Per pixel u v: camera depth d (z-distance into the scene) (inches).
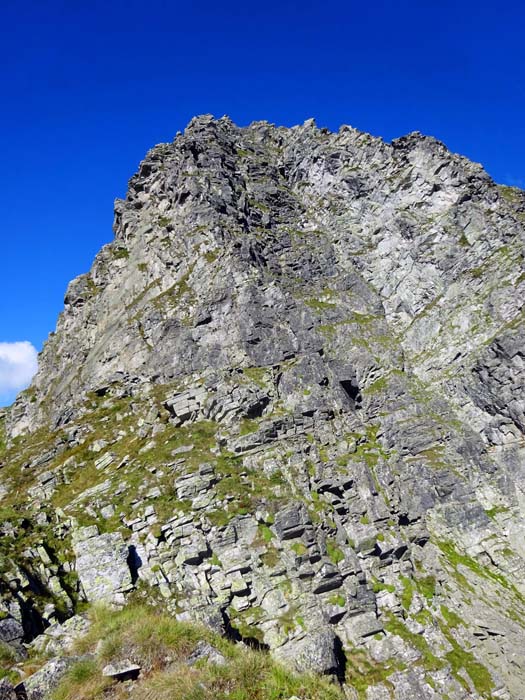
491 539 1628.9
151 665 634.2
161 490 1316.4
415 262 2439.7
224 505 1259.2
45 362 2933.1
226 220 2405.3
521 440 1823.3
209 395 1658.5
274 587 1133.1
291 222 2755.9
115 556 1091.3
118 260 2792.8
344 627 1164.5
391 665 1124.5
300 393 1711.4
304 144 3191.4
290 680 625.9
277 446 1481.3
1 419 3034.0
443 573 1457.9
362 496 1467.8
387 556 1376.7
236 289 2039.9
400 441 1862.7
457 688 1123.9
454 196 2512.3
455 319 2192.4
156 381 1987.0
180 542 1171.9
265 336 1929.1
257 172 2970.0
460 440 1862.7
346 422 1763.0
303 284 2378.2
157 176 2918.3
